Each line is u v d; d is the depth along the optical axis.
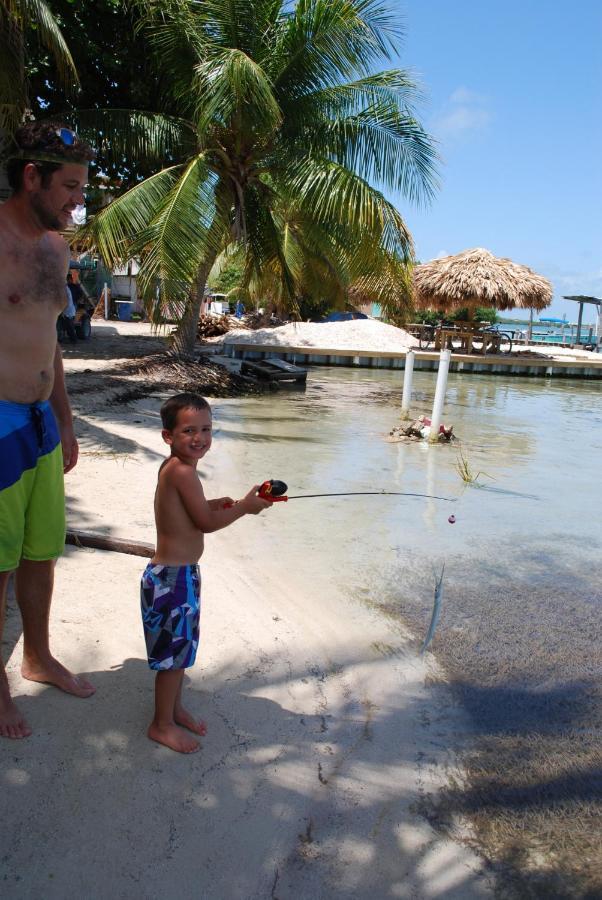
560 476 8.89
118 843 2.37
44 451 2.76
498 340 25.97
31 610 3.03
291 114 13.89
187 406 2.66
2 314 2.53
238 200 14.70
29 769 2.63
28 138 2.45
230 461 8.48
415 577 5.25
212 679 3.48
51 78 15.13
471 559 5.72
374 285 15.05
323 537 5.98
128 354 17.22
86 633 3.67
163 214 12.30
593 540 6.37
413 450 9.99
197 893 2.24
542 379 23.56
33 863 2.25
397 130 13.80
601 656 4.22
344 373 21.62
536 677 3.93
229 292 39.56
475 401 16.61
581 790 3.01
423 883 2.44
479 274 23.34
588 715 3.59
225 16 13.20
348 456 9.29
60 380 3.08
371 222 13.44
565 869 2.57
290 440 10.10
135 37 14.73
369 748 3.13
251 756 2.92
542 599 5.00
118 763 2.73
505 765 3.14
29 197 2.51
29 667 3.14
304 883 2.35
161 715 2.87
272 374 16.19
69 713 2.97
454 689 3.75
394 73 13.75
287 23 13.55
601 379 24.61
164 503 2.73
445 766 3.09
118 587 4.29
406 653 4.08
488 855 2.61
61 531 2.96
